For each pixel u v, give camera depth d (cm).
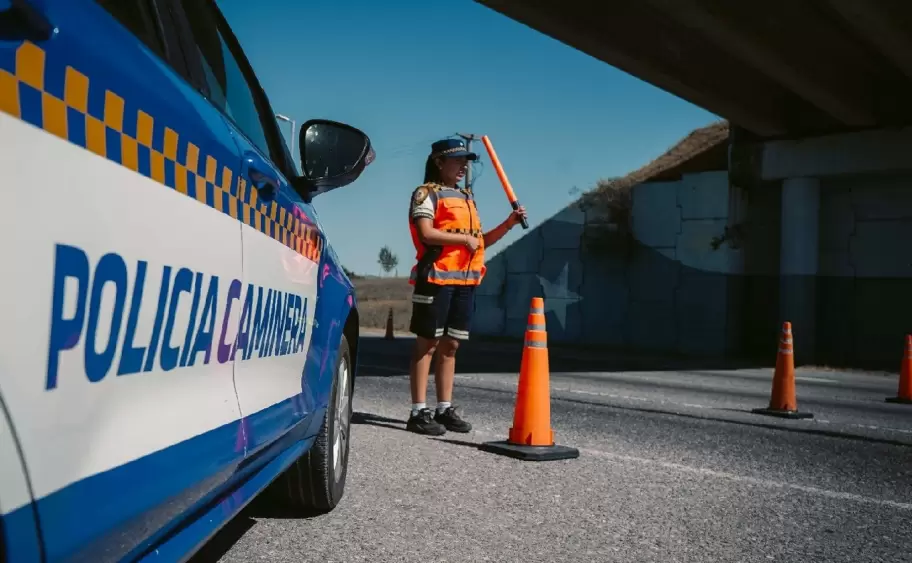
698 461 536
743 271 2423
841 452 611
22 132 119
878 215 2256
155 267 162
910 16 1603
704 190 2456
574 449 524
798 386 1366
